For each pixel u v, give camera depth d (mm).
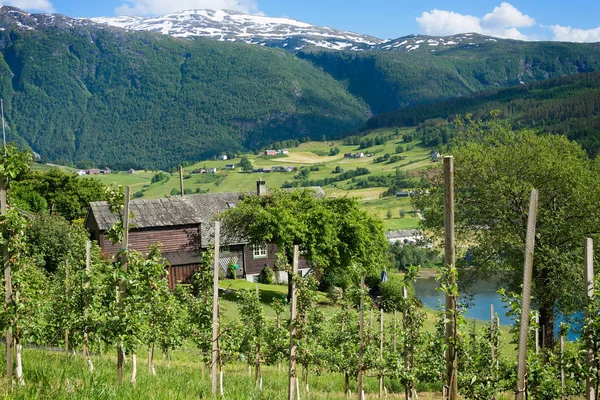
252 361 19500
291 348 13039
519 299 10602
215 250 13414
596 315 9531
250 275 57000
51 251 41062
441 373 17109
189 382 14258
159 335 17703
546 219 29250
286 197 48219
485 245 31094
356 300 19062
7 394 8914
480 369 15602
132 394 10297
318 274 52812
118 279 11398
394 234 131875
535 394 12141
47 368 11570
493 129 34156
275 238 45062
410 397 18734
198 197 61625
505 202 30766
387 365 17953
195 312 17094
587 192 29438
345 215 46906
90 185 79938
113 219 49500
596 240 28875
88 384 10203
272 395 15859
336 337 18969
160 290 17891
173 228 50594
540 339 29031
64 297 17312
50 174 77500
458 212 32312
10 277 10367
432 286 84375
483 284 77438
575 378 10969
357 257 46500
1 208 10250
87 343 16266
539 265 28469
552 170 30141
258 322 19016
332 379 23953
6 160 10164
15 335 10398
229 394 14211
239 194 62562
